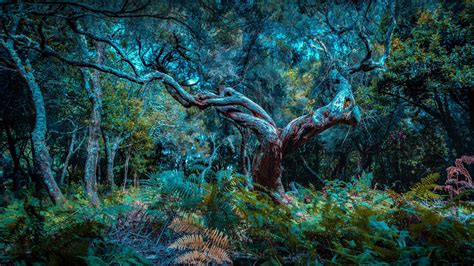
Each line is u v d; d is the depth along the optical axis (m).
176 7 6.43
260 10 9.82
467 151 18.58
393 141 23.27
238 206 4.07
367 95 15.96
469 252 3.19
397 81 16.20
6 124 17.03
